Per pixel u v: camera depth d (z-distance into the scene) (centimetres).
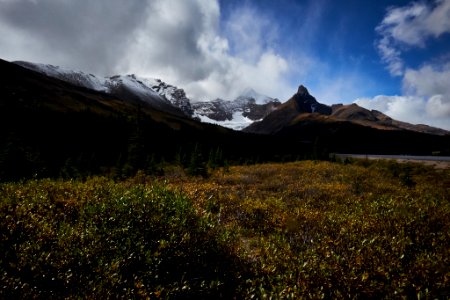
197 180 2556
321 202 1411
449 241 686
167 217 637
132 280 466
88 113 10906
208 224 678
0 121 8062
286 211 1087
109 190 827
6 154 2908
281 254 642
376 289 502
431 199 1047
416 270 550
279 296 473
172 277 524
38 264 452
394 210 859
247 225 1048
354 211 949
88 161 4881
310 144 18388
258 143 13638
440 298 485
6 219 557
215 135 14038
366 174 2905
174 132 12156
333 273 533
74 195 820
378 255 594
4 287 392
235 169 3588
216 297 520
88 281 443
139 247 533
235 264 608
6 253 461
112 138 8944
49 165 3878
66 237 537
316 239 770
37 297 404
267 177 2750
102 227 584
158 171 3428
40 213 671
